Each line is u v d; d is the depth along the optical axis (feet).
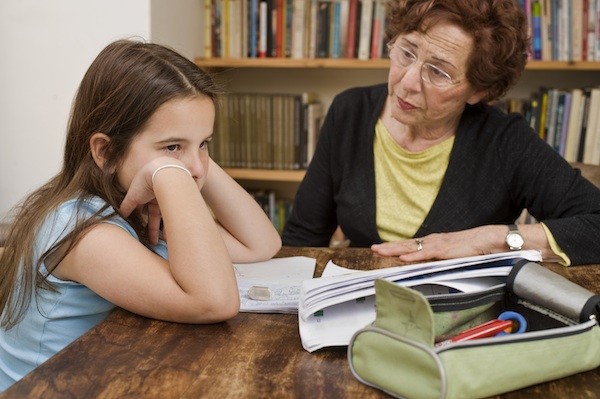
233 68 10.48
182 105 3.63
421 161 5.61
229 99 9.70
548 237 4.68
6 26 8.72
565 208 5.26
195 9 9.46
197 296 3.32
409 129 5.62
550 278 3.18
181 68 3.73
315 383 2.79
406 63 5.06
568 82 9.81
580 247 4.66
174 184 3.51
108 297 3.46
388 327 2.67
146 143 3.65
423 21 4.86
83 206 3.65
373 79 10.28
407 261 4.64
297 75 10.41
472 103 5.43
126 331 3.29
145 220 4.17
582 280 4.30
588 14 8.79
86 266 3.46
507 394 2.72
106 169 3.76
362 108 5.96
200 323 3.40
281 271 4.38
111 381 2.77
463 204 5.52
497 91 5.32
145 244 4.00
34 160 8.98
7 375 3.79
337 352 3.09
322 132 6.10
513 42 4.94
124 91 3.63
